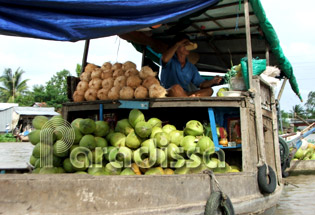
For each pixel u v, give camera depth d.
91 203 2.72
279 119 8.11
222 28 5.86
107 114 5.08
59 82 43.19
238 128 4.38
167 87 5.55
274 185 4.44
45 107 36.88
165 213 2.99
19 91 45.00
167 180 3.10
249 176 3.98
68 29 3.04
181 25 5.43
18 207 2.55
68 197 2.67
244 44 6.53
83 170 3.69
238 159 4.89
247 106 4.12
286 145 8.16
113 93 4.54
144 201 2.94
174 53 5.38
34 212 2.58
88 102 4.67
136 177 2.93
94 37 3.22
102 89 4.73
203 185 3.36
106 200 2.78
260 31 5.52
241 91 4.62
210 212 3.18
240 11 4.99
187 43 5.32
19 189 2.57
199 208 3.24
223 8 4.91
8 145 25.78
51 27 3.01
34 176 2.66
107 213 2.74
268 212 4.44
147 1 3.35
